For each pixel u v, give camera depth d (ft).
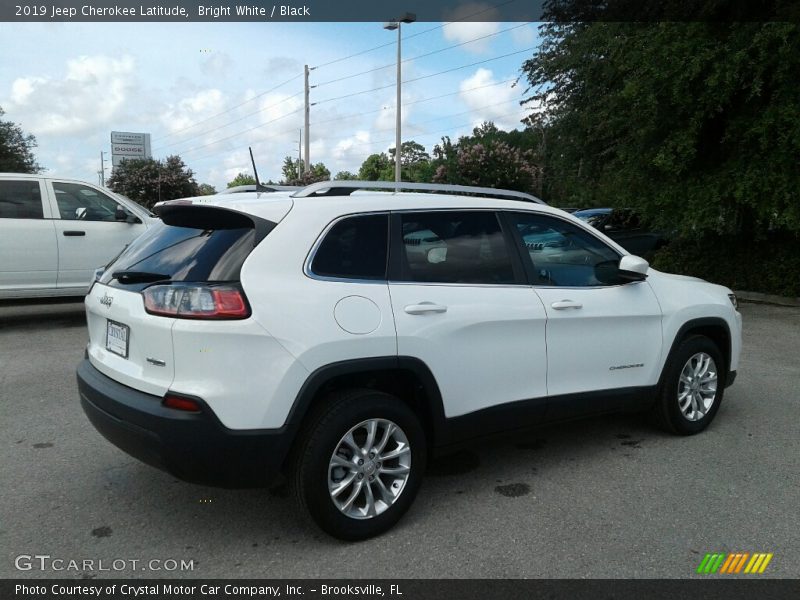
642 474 13.69
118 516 11.64
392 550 10.59
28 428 15.97
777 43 32.91
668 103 36.86
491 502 12.35
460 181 97.81
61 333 27.53
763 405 18.63
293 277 10.30
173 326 9.71
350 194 12.26
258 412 9.71
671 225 39.55
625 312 14.38
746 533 11.18
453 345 11.65
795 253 38.96
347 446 10.63
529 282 13.17
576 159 53.11
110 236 28.89
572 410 13.71
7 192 27.02
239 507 12.05
